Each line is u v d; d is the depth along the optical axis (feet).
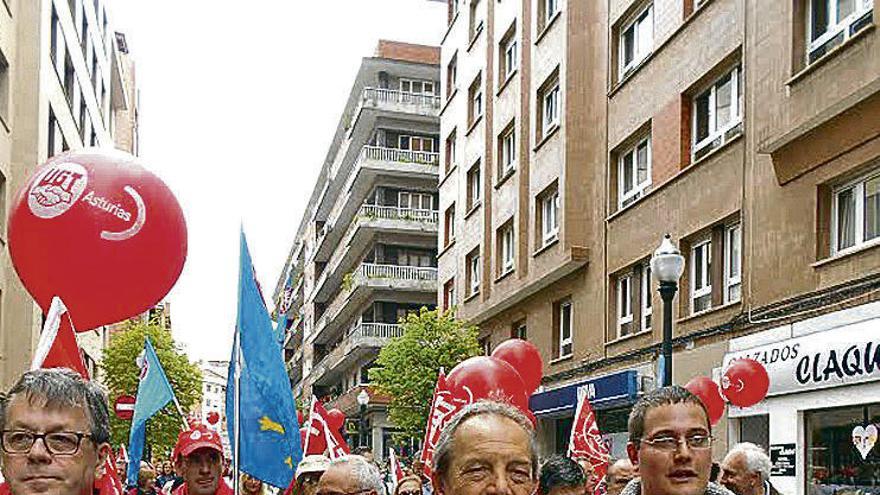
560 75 74.90
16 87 75.00
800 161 45.19
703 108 56.90
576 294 73.46
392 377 93.91
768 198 47.80
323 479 18.01
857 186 42.80
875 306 39.37
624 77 67.51
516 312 87.66
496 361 24.50
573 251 70.59
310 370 223.30
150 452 87.71
